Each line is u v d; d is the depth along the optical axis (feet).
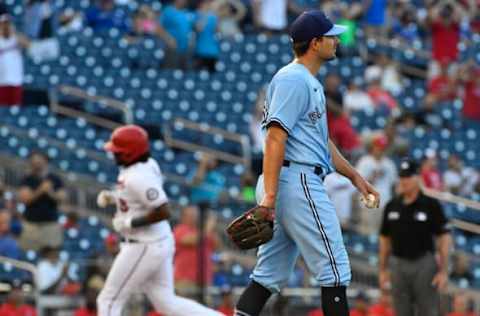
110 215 140.36
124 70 172.45
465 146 165.27
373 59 185.06
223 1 185.57
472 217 147.02
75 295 111.04
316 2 194.08
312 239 54.90
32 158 125.59
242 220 53.47
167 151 152.25
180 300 78.02
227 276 123.75
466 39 192.54
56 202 124.26
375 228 127.13
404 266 89.76
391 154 147.43
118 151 75.97
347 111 160.76
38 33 173.47
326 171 56.08
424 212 89.04
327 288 55.06
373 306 109.60
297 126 55.21
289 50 181.88
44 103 165.58
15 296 107.45
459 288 121.49
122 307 77.61
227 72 176.14
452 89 175.94
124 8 187.42
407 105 175.42
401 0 197.98
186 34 175.73
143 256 76.74
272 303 112.78
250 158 151.12
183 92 169.37
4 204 133.80
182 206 127.85
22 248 123.34
